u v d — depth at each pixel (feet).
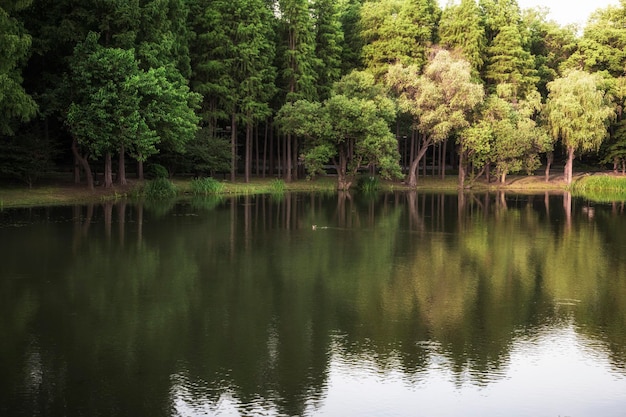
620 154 204.44
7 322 42.22
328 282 55.01
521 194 170.09
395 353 37.01
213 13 162.50
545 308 47.09
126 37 121.19
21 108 99.30
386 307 46.91
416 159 191.01
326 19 189.06
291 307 46.68
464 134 182.50
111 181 132.05
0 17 91.91
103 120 112.06
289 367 34.65
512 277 57.82
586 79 185.88
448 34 206.18
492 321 43.62
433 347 38.14
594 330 41.68
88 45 115.34
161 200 129.70
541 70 222.28
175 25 147.33
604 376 33.91
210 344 38.27
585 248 74.74
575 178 200.03
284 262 63.93
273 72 176.55
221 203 126.82
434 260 66.13
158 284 53.36
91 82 114.73
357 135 172.55
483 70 210.59
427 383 32.78
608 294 51.52
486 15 209.97
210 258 65.57
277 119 175.83
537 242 79.25
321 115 169.27
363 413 29.35
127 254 66.54
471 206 130.62
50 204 111.96
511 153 185.26
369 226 93.81
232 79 167.32
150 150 121.80
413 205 131.44
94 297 48.88
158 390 31.48
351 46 206.59
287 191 166.50
